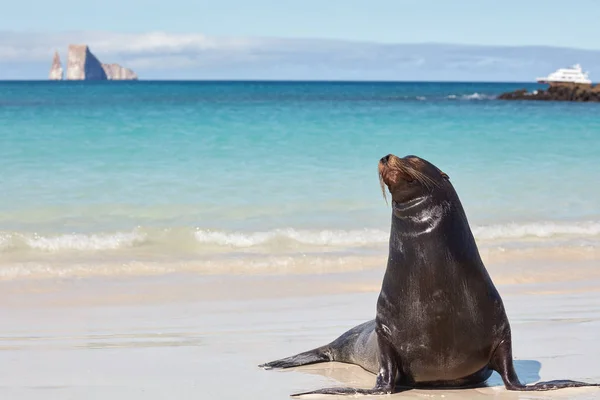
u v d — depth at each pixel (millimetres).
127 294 11367
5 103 53156
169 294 11391
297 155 26562
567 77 153125
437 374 7066
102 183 21062
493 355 7023
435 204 6828
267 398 6742
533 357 8148
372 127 35750
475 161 25969
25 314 10148
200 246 15000
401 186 6734
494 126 37188
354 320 9875
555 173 23781
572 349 8461
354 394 6836
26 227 16141
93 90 97250
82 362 7895
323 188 20875
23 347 8492
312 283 12164
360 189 20766
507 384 6914
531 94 77625
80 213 17672
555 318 9938
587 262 13969
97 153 25891
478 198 20125
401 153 27500
